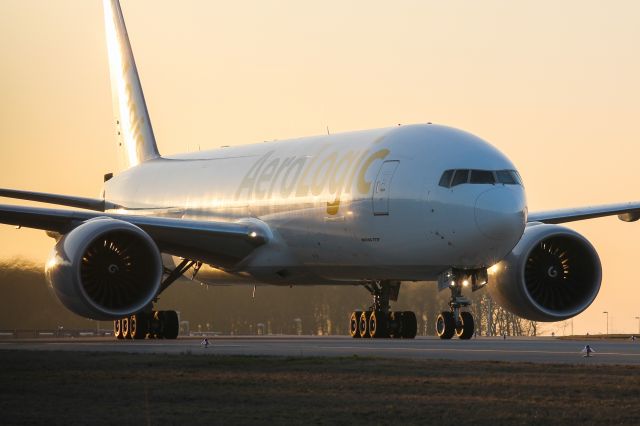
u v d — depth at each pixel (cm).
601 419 4228
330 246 10856
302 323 17012
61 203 14488
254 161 12325
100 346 9188
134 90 15150
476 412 4416
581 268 10575
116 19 15550
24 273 16550
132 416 4359
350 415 4366
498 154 10181
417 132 10538
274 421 4228
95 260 10419
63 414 4425
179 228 11100
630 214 11850
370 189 10362
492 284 10512
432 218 9912
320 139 11731
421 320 15775
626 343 9400
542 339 11462
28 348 8762
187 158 13875
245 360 6706
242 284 12494
